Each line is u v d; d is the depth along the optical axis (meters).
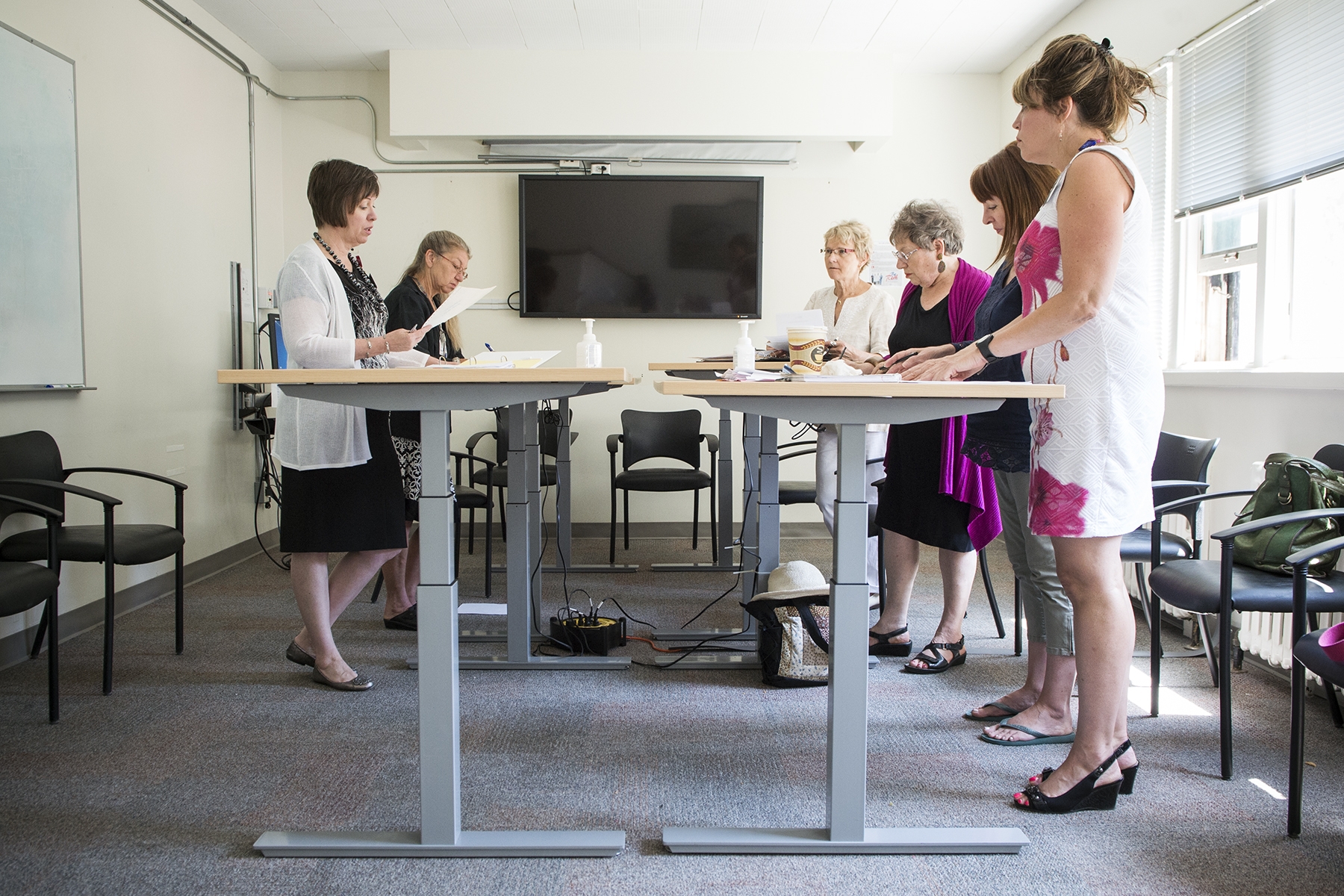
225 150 4.33
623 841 1.60
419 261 3.06
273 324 4.37
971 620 3.26
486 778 1.91
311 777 1.91
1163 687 2.54
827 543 5.03
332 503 2.36
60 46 3.03
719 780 1.90
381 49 4.71
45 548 2.49
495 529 5.21
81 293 3.07
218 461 4.20
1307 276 2.85
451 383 1.51
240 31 4.44
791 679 2.50
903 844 1.59
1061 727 2.12
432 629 1.55
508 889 1.48
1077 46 1.62
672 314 5.05
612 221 5.00
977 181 2.14
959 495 2.54
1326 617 2.36
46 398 2.95
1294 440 2.68
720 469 4.25
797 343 1.99
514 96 4.71
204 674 2.63
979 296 2.49
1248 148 3.05
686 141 4.95
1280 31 2.88
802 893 1.47
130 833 1.66
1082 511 1.60
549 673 2.66
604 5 4.16
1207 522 3.08
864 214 5.13
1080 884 1.50
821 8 4.21
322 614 2.46
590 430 5.20
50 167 2.92
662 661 2.75
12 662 2.72
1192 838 1.66
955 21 4.37
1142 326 1.59
